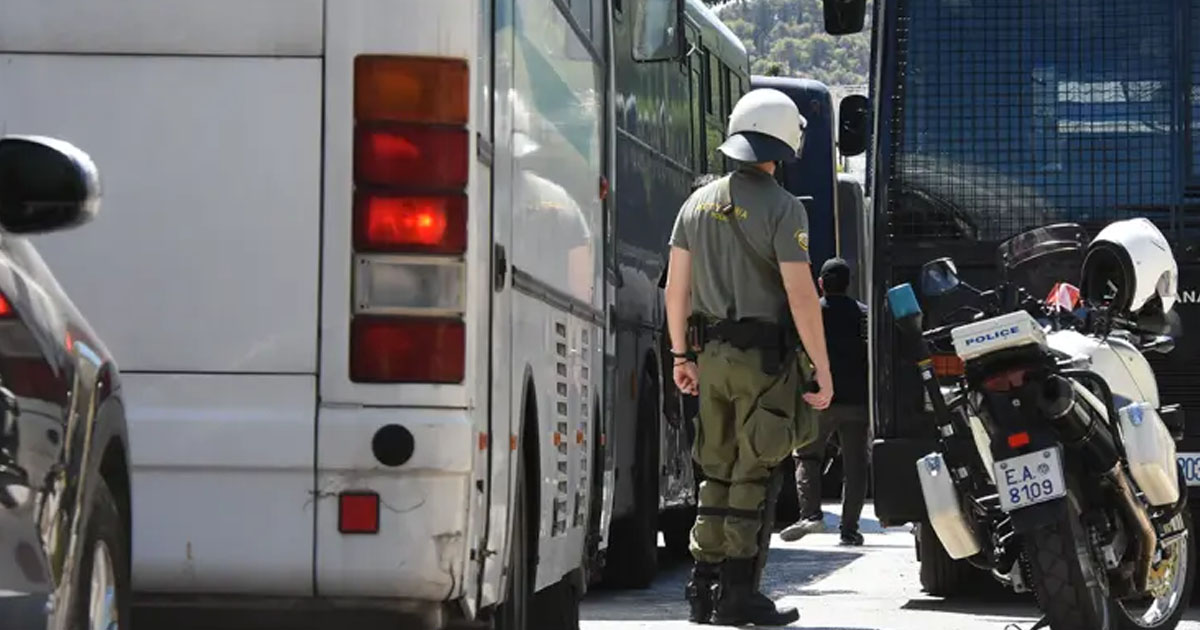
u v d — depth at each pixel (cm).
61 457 1359
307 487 1803
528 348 2164
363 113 1823
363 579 1800
